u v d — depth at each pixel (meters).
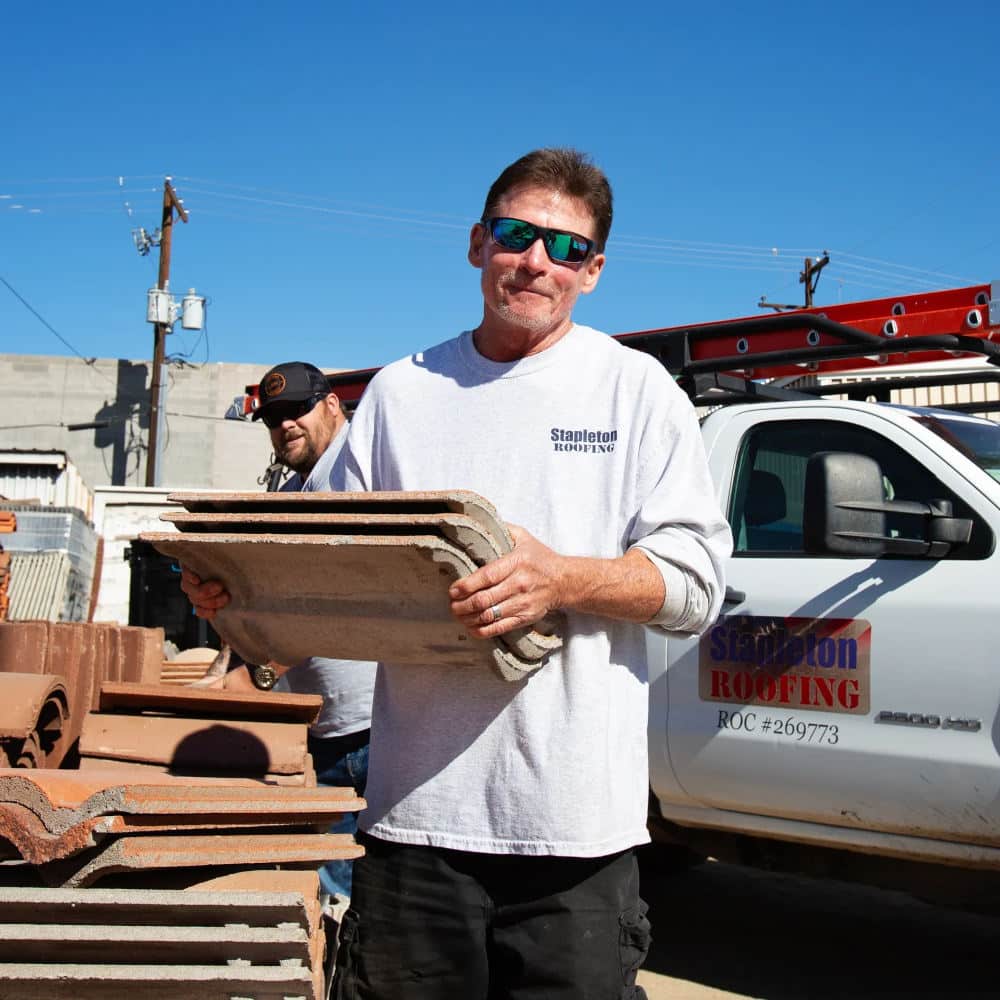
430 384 2.33
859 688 3.81
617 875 2.13
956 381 5.07
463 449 2.24
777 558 4.15
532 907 2.08
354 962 2.23
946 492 3.90
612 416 2.18
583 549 2.15
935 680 3.66
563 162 2.20
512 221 2.16
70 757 3.12
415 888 2.15
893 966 4.55
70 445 35.66
